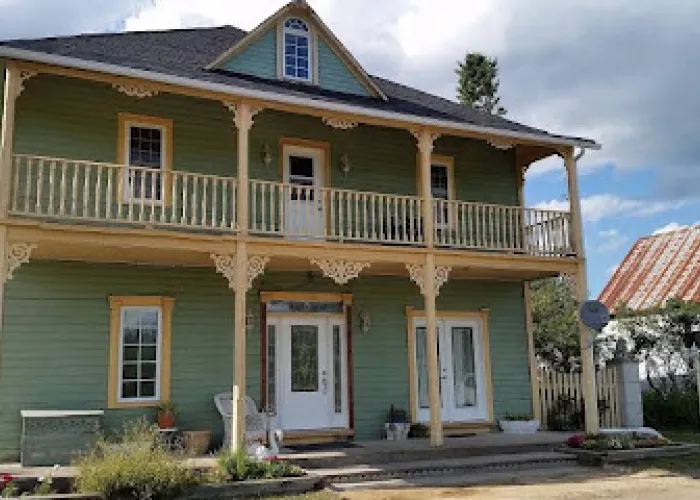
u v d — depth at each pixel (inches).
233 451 384.5
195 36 580.7
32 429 388.5
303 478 368.8
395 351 557.3
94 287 455.5
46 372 432.8
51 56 366.6
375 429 535.5
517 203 632.4
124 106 476.7
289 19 553.3
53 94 455.5
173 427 450.6
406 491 366.9
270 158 522.3
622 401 592.7
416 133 497.4
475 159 621.3
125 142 473.1
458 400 584.1
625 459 458.0
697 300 758.5
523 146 589.6
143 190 418.9
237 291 421.1
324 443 496.1
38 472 354.0
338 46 565.6
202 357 481.7
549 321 860.0
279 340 515.8
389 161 576.4
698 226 909.2
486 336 601.3
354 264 464.4
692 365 669.9
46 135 449.1
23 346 429.4
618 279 935.7
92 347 448.5
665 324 702.5
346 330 540.4
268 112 530.6
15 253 365.1
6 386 420.8
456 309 591.8
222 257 423.8
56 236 377.1
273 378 508.7
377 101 564.4
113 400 447.2
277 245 439.8
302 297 525.0
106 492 311.9
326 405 523.5
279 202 481.7
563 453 473.7
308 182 544.4
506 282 623.2
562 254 543.2
